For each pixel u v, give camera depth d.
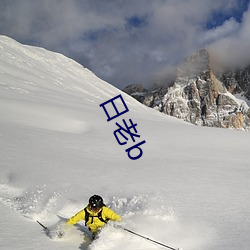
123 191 9.41
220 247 5.52
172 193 9.30
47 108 32.16
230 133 28.11
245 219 7.07
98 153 16.50
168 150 19.19
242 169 13.80
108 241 5.55
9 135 17.77
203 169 13.42
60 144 17.50
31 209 7.41
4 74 56.75
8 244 5.34
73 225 6.55
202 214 7.37
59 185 9.69
